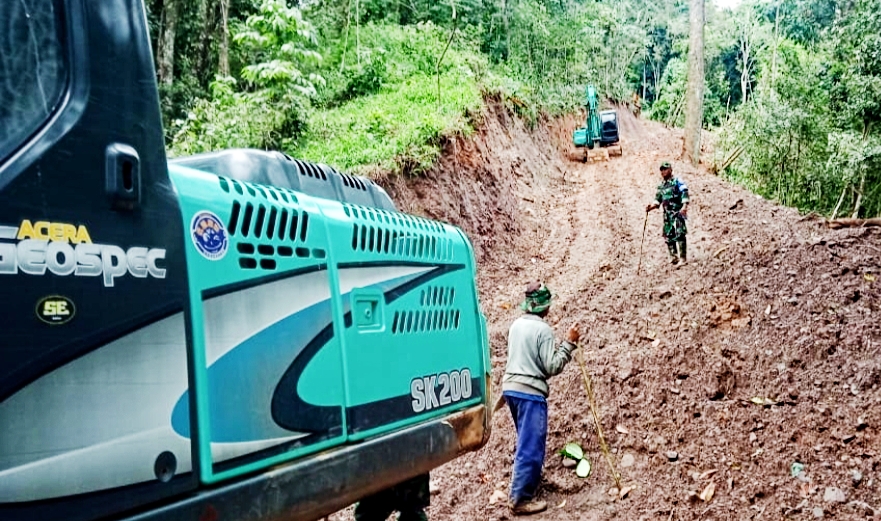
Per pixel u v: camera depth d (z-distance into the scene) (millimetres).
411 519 3799
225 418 2156
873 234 9180
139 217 1929
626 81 47781
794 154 16344
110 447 1799
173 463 1967
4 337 1593
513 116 21672
